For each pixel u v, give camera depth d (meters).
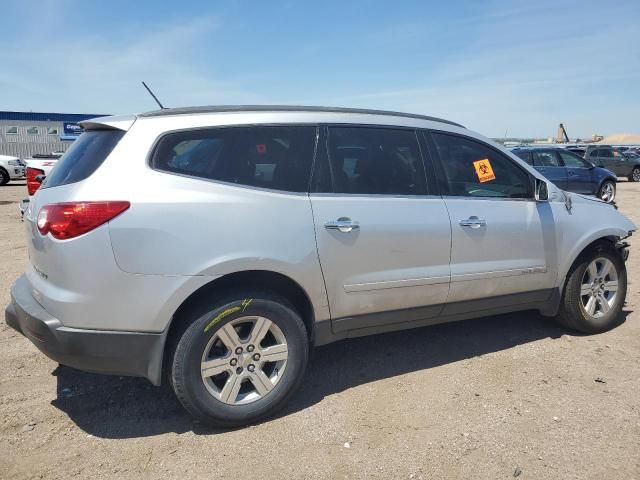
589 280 4.63
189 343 3.01
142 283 2.90
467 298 3.98
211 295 3.10
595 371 3.94
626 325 4.91
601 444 3.01
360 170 3.60
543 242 4.28
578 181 15.18
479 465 2.84
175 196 2.98
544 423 3.23
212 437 3.12
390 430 3.18
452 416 3.32
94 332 2.89
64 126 46.72
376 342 4.53
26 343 4.49
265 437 3.12
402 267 3.64
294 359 3.32
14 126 45.06
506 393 3.61
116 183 2.92
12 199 16.39
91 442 3.07
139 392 3.67
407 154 3.82
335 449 2.99
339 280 3.43
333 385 3.76
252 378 3.22
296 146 3.41
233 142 3.24
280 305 3.23
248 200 3.15
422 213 3.72
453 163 4.03
